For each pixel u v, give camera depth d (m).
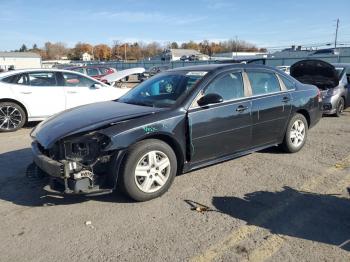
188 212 4.16
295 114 6.27
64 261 3.29
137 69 18.23
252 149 5.62
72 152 4.16
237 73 5.42
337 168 5.58
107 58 114.81
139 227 3.84
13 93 8.69
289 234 3.65
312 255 3.29
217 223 3.90
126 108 4.86
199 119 4.77
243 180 5.11
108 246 3.50
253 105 5.44
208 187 4.87
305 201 4.41
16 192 4.82
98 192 4.12
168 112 4.59
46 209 4.30
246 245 3.47
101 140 4.12
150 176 4.40
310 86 6.72
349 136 7.78
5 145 7.32
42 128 4.68
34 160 4.50
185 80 5.16
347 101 10.83
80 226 3.89
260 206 4.29
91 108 5.10
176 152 4.74
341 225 3.82
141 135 4.26
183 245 3.49
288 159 6.04
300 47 54.59
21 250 3.47
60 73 9.40
